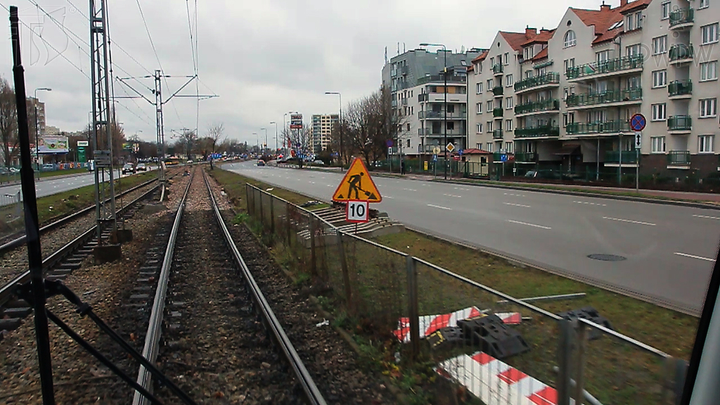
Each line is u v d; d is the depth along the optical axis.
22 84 3.20
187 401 3.79
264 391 5.77
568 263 11.39
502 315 4.42
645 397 3.04
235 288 10.46
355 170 10.70
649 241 14.23
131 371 6.30
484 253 11.89
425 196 30.50
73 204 29.00
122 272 12.37
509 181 45.19
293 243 12.31
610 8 51.12
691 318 7.07
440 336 5.31
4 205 17.53
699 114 35.66
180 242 16.64
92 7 16.03
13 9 3.15
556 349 3.75
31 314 8.72
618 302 7.91
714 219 18.91
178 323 8.21
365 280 7.40
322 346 7.07
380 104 77.50
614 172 38.66
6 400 5.64
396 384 5.67
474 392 4.61
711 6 34.34
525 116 56.88
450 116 89.25
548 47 52.56
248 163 146.12
